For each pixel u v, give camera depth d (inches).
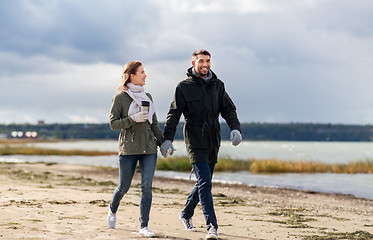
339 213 309.6
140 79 183.5
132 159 182.2
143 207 180.5
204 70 190.9
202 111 189.3
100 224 202.7
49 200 285.1
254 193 482.0
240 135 191.0
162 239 173.0
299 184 614.5
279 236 196.9
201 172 185.8
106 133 7140.8
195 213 267.1
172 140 188.4
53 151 1883.6
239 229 213.2
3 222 197.6
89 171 770.2
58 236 170.4
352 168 888.3
